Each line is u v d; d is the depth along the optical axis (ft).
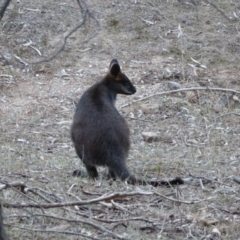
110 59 55.93
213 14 61.77
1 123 46.01
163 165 38.06
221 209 31.12
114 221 28.48
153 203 31.65
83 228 28.25
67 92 51.34
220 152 41.57
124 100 50.47
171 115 48.88
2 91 51.08
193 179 35.29
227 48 58.08
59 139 43.65
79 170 36.35
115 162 34.94
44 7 60.49
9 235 27.07
